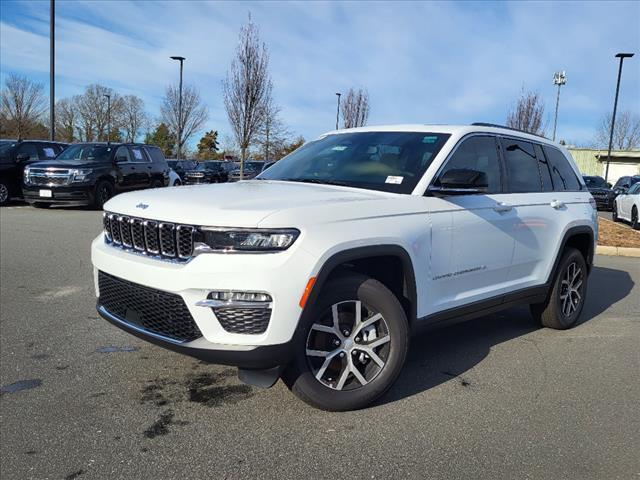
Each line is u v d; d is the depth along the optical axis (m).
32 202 15.31
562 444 3.20
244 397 3.68
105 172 15.23
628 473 2.92
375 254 3.40
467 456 3.04
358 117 34.62
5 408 3.47
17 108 49.84
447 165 4.10
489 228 4.31
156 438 3.14
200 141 79.44
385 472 2.87
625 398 3.87
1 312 5.46
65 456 2.94
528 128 30.28
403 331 3.57
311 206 3.25
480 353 4.74
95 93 69.44
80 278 6.93
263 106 20.30
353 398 3.45
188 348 3.10
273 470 2.86
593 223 5.67
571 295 5.55
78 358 4.31
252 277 2.99
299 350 3.19
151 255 3.35
